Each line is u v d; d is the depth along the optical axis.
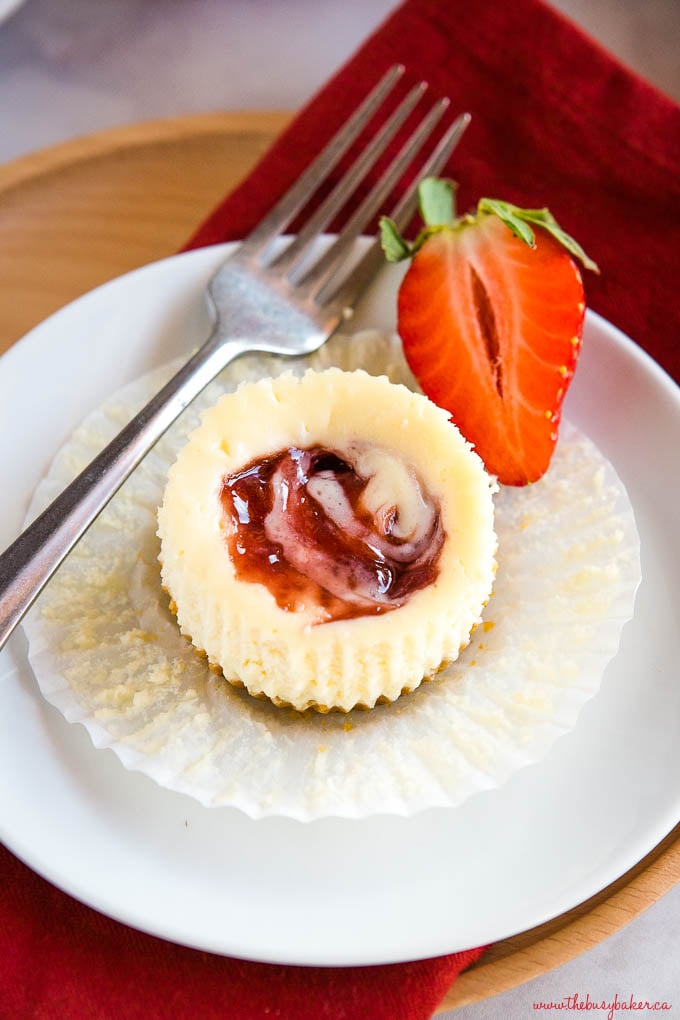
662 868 0.34
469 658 0.36
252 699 0.35
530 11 0.46
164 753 0.34
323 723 0.35
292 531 0.35
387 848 0.33
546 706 0.34
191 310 0.41
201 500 0.35
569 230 0.43
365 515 0.36
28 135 0.58
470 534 0.35
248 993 0.33
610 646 0.35
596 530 0.37
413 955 0.32
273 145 0.45
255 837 0.33
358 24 0.64
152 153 0.47
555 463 0.38
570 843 0.33
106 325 0.40
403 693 0.36
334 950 0.31
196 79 0.61
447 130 0.45
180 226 0.45
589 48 0.45
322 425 0.37
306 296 0.41
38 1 0.64
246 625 0.34
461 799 0.33
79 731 0.34
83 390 0.39
